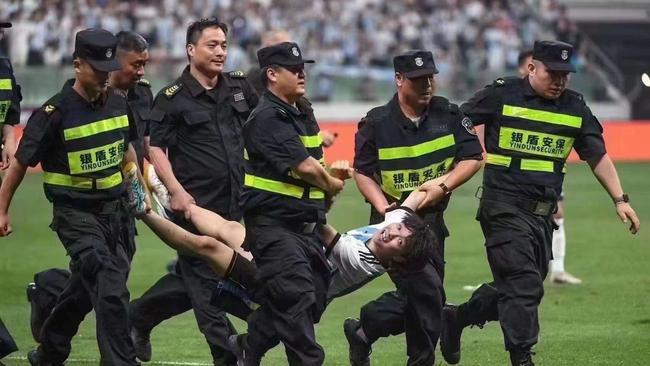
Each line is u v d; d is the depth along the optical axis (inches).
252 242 579.8
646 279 1033.5
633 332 805.2
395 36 2822.3
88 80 607.5
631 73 2778.1
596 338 784.3
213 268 581.0
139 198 575.8
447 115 642.8
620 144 2262.6
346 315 891.4
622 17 3029.0
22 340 787.4
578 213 1487.5
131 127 647.8
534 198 657.6
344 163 581.6
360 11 2842.0
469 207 1560.0
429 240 595.2
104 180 621.0
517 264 643.5
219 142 680.4
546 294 964.6
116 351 595.2
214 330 655.1
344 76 2637.8
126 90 709.9
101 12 2674.7
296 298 566.6
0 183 661.3
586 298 943.7
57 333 638.5
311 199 580.1
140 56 703.7
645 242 1251.2
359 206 1574.8
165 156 666.2
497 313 672.4
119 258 627.8
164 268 1109.1
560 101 663.1
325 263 585.9
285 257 569.0
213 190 679.7
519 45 2874.0
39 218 1460.4
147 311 695.1
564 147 661.9
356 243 591.8
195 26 685.3
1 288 999.0
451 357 693.3
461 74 2632.9
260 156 577.0
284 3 2815.0
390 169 641.0
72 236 613.3
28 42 2573.8
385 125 638.5
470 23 2896.2
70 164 614.9
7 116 759.1
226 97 685.9
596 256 1163.9
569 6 3068.4
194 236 577.9
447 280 1035.3
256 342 587.2
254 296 578.2
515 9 2957.7
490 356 733.9
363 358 661.3
